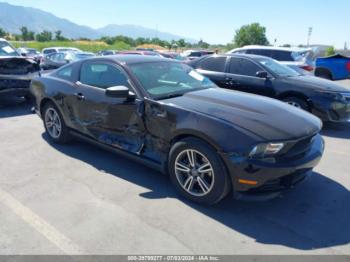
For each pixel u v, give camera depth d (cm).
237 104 348
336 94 600
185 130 317
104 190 358
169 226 292
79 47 5447
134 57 436
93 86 428
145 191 356
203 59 779
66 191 354
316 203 338
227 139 292
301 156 310
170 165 341
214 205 329
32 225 291
